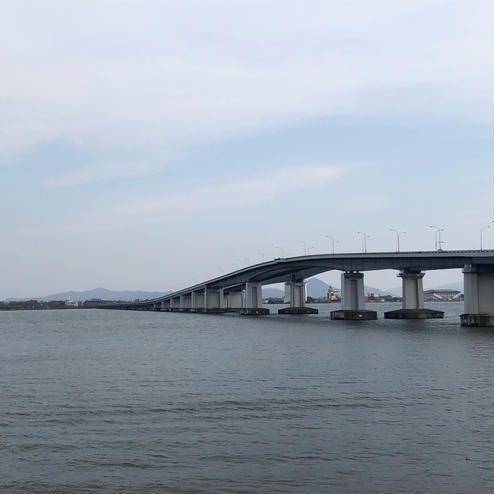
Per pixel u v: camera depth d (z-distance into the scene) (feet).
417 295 610.65
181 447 119.65
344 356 268.00
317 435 126.52
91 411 152.97
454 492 96.78
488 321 466.29
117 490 98.68
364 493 96.58
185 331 496.23
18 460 113.09
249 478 102.83
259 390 178.19
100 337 444.96
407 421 137.49
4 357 296.71
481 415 142.72
